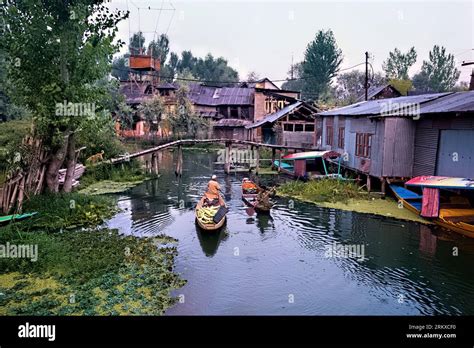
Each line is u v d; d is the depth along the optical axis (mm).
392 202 17328
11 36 13422
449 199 14852
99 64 14859
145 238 12703
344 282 9781
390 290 9359
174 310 8250
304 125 36625
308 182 21141
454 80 70000
